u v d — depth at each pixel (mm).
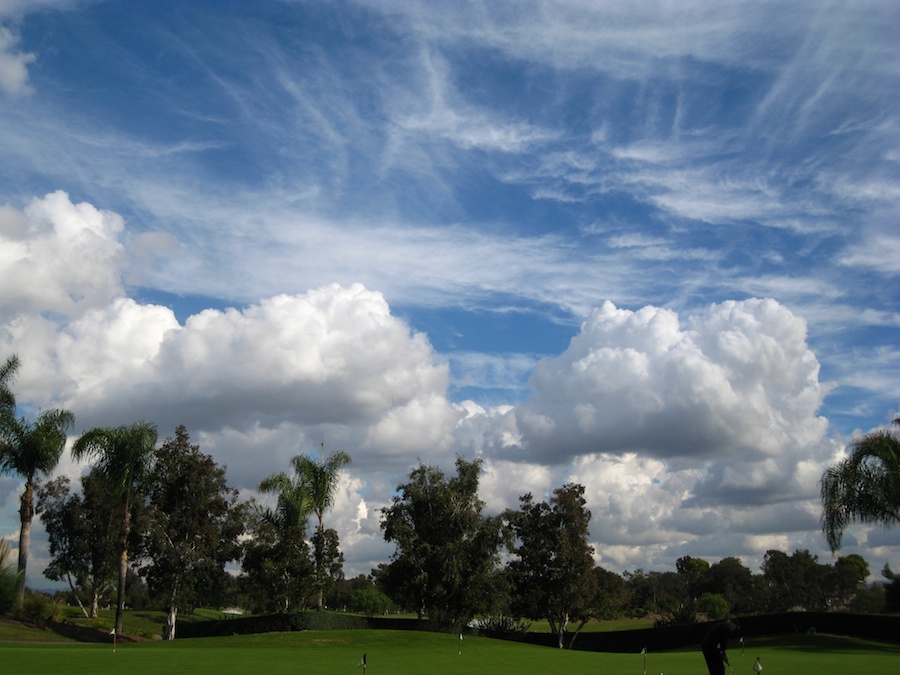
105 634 46562
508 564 61719
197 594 53500
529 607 60250
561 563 60281
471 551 55812
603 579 62375
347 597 116562
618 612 62531
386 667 27531
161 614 75125
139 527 52531
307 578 52094
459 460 58562
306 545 53375
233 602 70750
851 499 38438
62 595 69188
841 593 96500
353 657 31828
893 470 38000
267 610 52188
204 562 53375
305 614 48750
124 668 23797
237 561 56156
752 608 100562
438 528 56312
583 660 32750
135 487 50156
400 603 56438
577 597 59156
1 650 29062
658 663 30312
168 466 54812
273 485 54469
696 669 26891
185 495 55000
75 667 23703
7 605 46031
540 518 62312
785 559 99375
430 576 54594
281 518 55000
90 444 48125
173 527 53812
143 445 48656
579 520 60906
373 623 52875
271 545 52375
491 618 63094
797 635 46094
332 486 55438
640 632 58219
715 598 95625
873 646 40812
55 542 66188
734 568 106062
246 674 22906
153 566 53156
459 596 55031
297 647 39062
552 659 33312
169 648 35875
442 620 55156
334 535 54625
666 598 104375
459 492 57094
